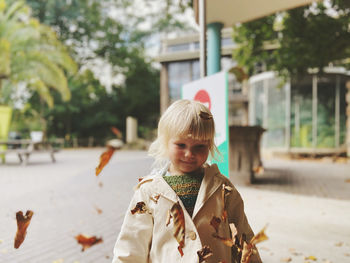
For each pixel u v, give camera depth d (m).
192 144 1.03
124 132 30.47
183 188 1.08
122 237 1.11
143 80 28.30
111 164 9.91
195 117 1.02
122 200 4.89
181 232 0.84
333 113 12.66
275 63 9.07
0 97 16.20
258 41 8.64
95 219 3.85
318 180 7.27
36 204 4.64
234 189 1.18
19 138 19.03
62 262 2.57
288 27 7.59
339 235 3.35
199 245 0.99
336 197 5.37
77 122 29.53
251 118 14.25
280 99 13.14
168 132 1.06
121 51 26.00
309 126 12.77
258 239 0.77
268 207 4.61
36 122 26.36
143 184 1.11
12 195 5.32
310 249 2.95
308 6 7.32
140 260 1.09
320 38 7.35
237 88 17.41
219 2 4.77
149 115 31.05
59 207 4.46
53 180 6.97
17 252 2.79
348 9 7.03
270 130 13.43
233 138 7.04
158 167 1.25
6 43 12.69
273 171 8.89
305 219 3.98
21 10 14.67
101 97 29.39
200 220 1.05
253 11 5.14
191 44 16.27
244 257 0.83
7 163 11.16
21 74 14.17
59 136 28.62
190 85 3.13
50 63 14.30
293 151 12.85
